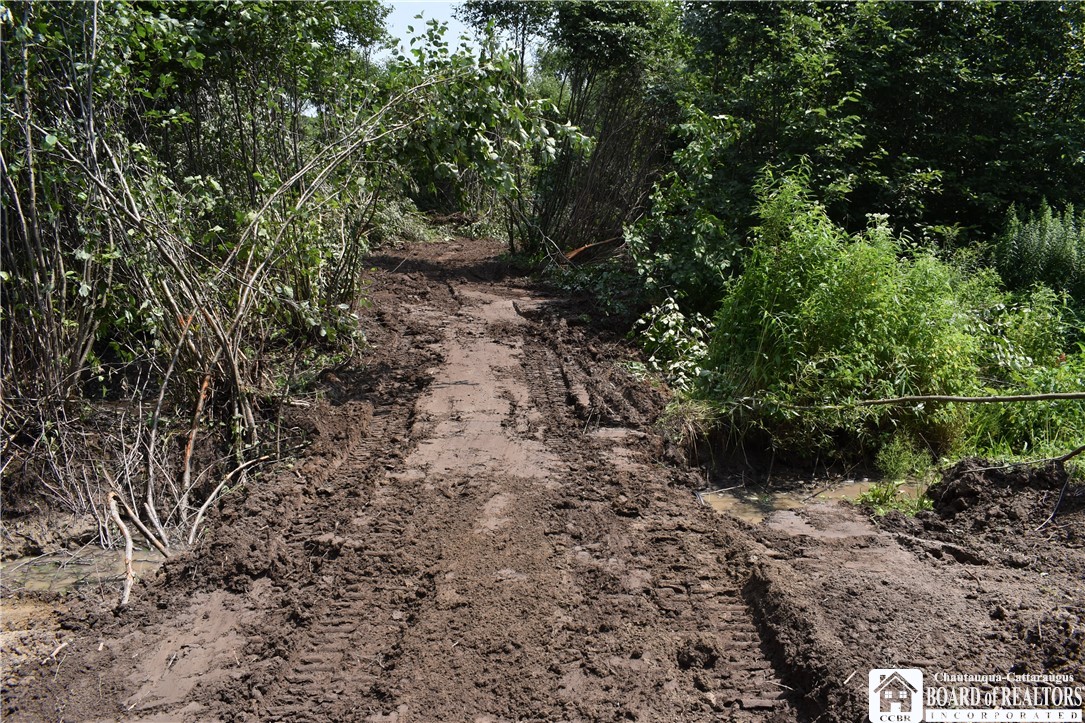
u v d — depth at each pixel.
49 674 3.67
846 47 10.52
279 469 5.71
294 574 4.43
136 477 5.51
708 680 3.52
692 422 6.29
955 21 11.47
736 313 7.05
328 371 7.52
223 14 7.74
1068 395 5.14
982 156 11.48
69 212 6.11
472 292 11.52
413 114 7.73
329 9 8.34
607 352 8.43
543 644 3.75
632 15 14.66
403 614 4.04
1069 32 11.71
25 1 5.18
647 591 4.22
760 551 4.64
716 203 9.56
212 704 3.42
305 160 8.40
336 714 3.33
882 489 5.71
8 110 5.11
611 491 5.38
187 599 4.25
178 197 6.35
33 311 5.45
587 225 13.44
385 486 5.47
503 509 5.11
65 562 4.78
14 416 5.58
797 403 6.34
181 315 6.00
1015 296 8.92
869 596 4.01
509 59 7.70
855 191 10.62
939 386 6.52
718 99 10.77
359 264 8.45
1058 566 4.36
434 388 7.42
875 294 6.55
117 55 6.04
